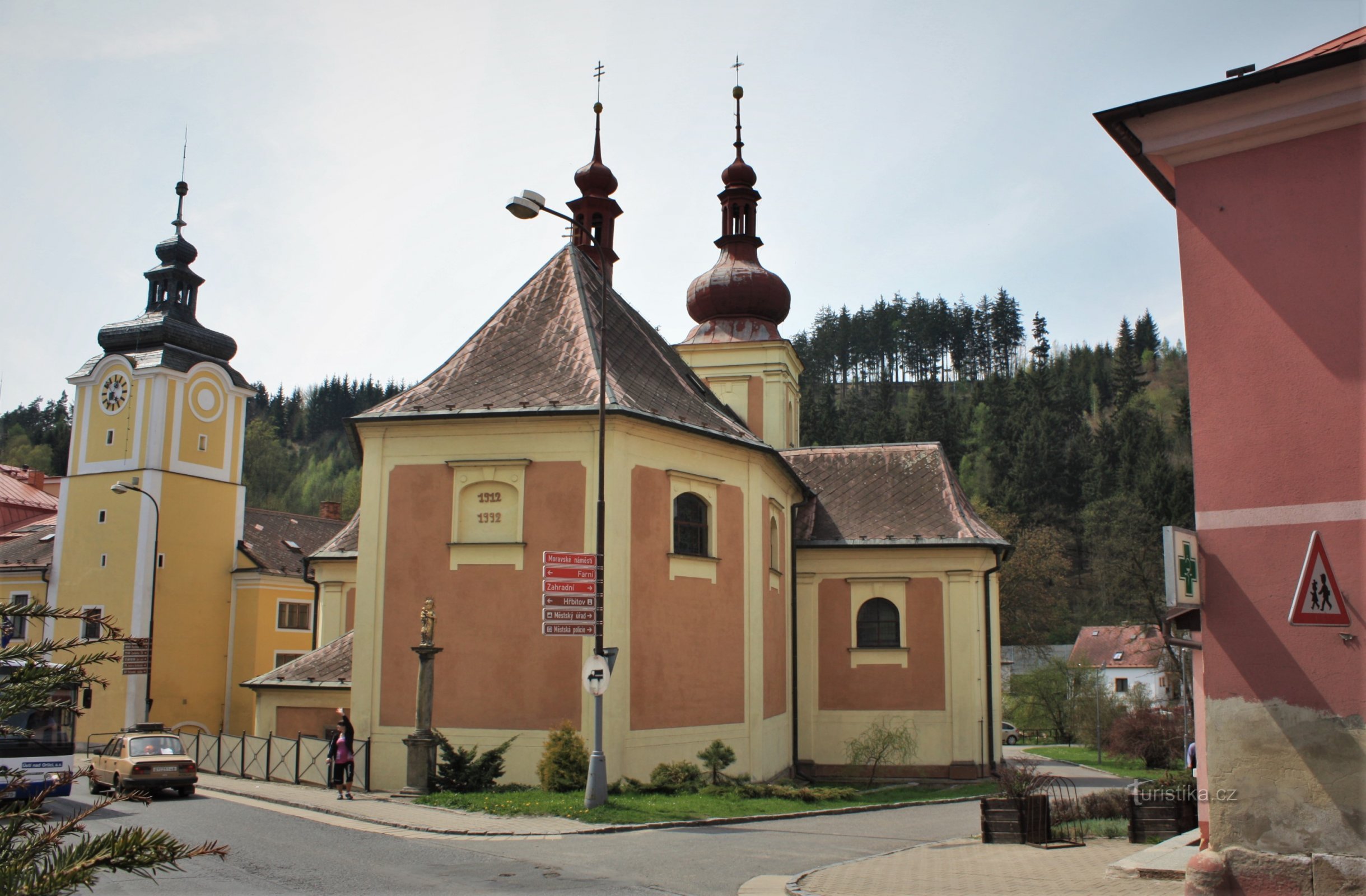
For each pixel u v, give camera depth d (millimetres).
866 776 32500
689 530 25422
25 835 4977
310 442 160000
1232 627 10570
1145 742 42969
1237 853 10203
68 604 49844
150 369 50000
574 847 16047
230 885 12719
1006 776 17938
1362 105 10484
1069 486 99438
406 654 23422
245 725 51062
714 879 13641
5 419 124812
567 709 22578
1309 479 10445
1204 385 11000
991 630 34031
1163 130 11336
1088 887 12648
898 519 34469
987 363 168250
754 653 26500
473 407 23969
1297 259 10766
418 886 12750
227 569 52750
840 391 162750
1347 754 9977
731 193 41875
